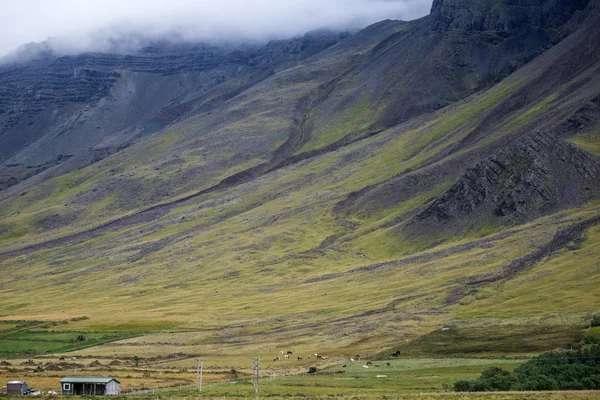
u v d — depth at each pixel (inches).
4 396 6471.5
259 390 6707.7
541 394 5679.1
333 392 6441.9
